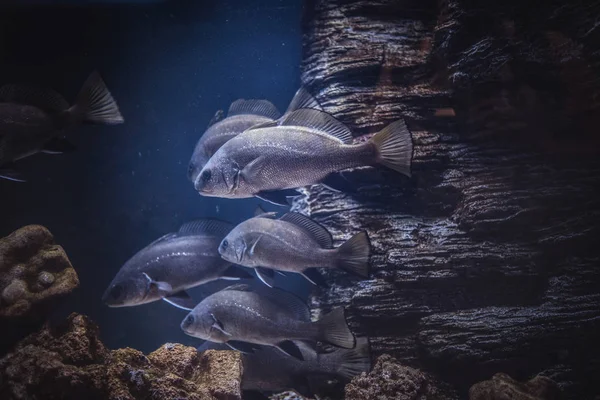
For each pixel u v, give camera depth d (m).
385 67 1.58
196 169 1.40
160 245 1.23
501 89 1.44
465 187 1.47
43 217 2.62
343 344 1.12
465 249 1.41
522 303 1.40
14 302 1.13
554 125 1.45
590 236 1.39
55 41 2.69
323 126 1.14
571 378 1.29
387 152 1.10
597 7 1.39
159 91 2.85
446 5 1.55
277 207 2.22
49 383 1.02
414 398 1.21
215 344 1.36
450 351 1.31
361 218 1.49
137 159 2.83
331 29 1.67
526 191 1.43
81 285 2.56
